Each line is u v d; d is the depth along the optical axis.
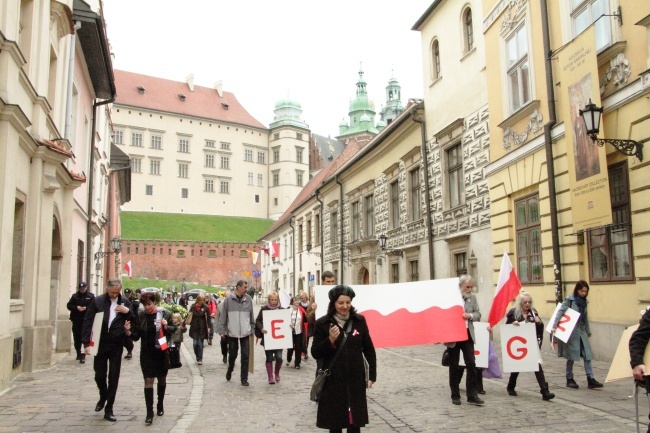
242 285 11.18
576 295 9.38
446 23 20.39
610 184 11.66
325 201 37.12
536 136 14.27
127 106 100.25
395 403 8.73
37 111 12.23
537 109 14.24
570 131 12.32
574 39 12.05
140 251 81.25
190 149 106.62
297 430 7.23
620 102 11.02
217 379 11.77
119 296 8.04
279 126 115.31
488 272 17.06
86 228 22.56
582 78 11.80
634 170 10.77
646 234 10.45
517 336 8.77
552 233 13.43
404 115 22.80
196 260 85.25
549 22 13.80
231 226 102.19
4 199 9.86
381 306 7.93
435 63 21.67
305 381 11.45
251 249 89.62
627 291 11.15
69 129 16.27
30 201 12.06
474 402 8.42
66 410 8.29
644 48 10.47
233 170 111.44
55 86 14.73
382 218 27.05
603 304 11.92
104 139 30.33
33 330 11.94
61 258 15.73
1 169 9.83
